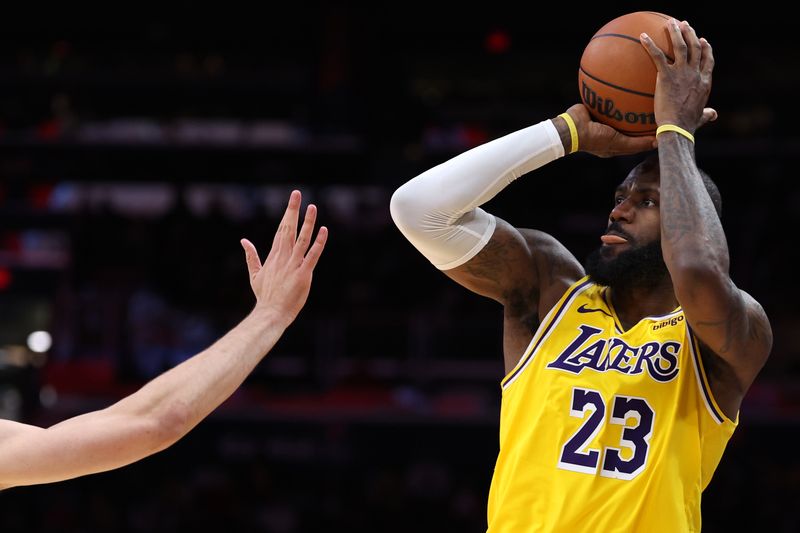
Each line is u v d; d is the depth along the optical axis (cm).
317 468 1323
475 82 2153
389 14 2086
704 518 1275
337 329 1395
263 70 2161
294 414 1320
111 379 1384
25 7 2173
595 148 399
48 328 1677
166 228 1597
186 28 2181
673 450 361
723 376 375
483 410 1313
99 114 2130
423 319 1393
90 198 1873
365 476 1323
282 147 1859
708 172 1788
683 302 353
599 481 362
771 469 1277
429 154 1862
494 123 2017
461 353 1378
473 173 392
